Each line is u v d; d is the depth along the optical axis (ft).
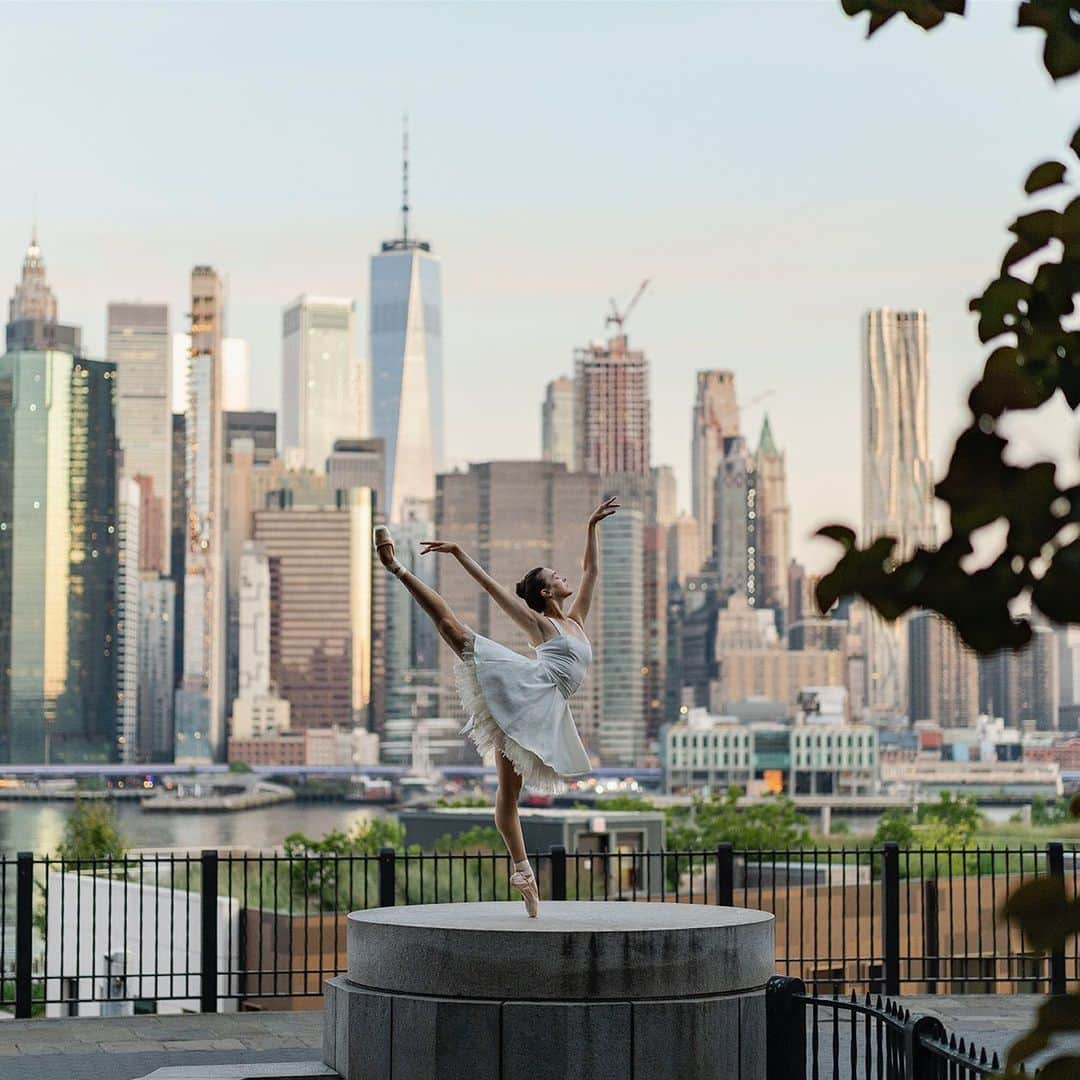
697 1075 35.55
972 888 122.42
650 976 35.70
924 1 8.16
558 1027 35.09
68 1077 46.57
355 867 123.03
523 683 38.19
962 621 5.65
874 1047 49.93
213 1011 58.03
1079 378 7.14
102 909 115.96
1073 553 5.54
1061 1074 5.97
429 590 38.78
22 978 56.95
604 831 144.36
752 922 38.01
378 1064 36.88
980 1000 60.59
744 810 272.72
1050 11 7.15
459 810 209.15
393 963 37.14
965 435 5.81
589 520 40.63
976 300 7.64
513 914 39.83
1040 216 7.59
